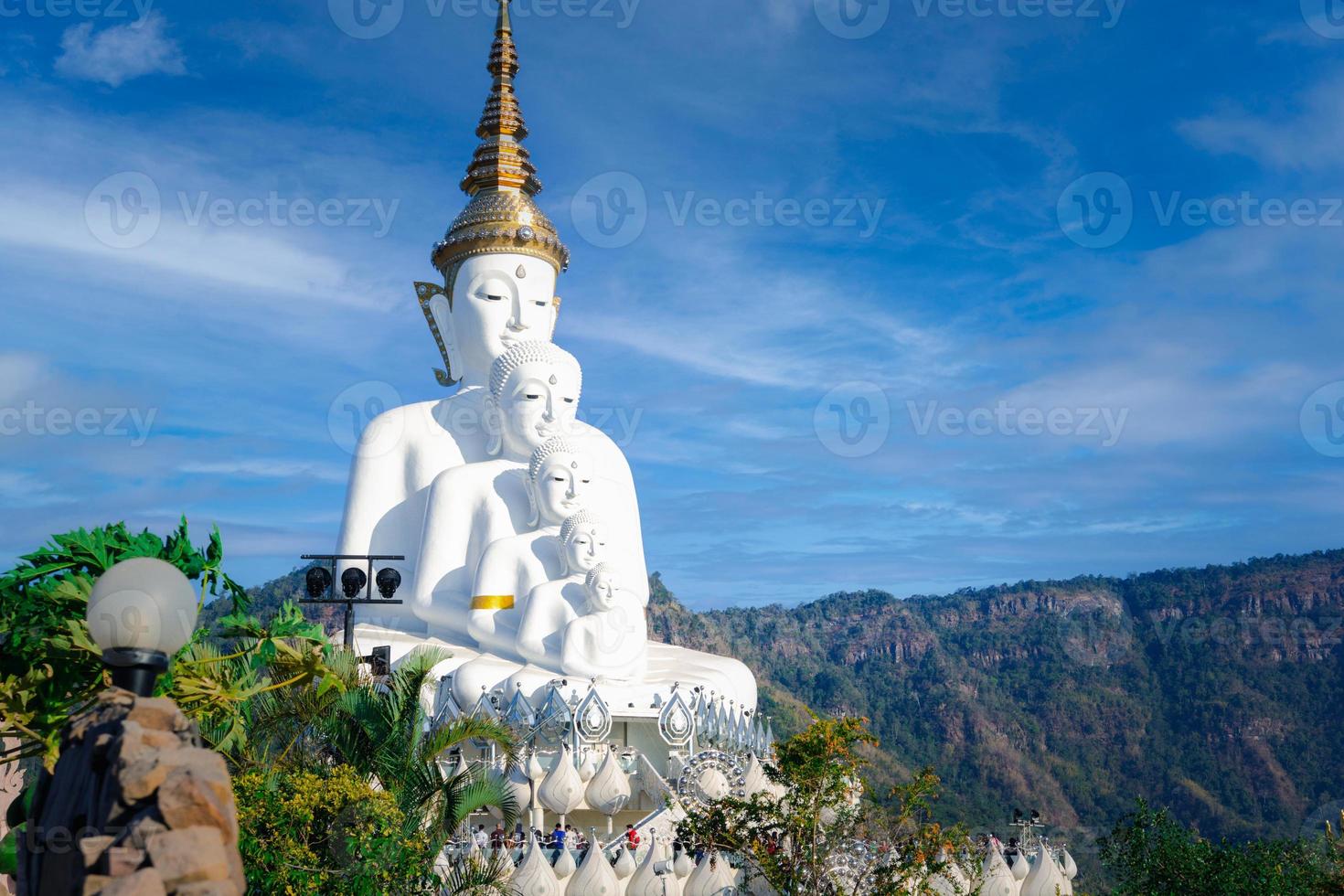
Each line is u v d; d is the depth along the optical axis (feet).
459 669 85.92
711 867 66.54
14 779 66.28
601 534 91.35
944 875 67.77
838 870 60.34
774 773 62.80
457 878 54.80
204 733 49.90
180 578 25.90
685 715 84.48
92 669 40.68
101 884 20.02
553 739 81.82
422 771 53.57
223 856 19.94
